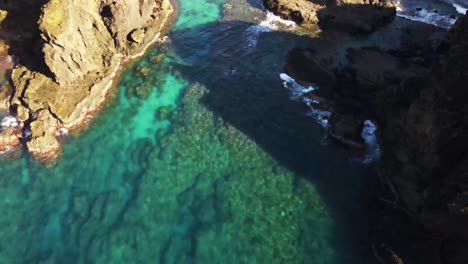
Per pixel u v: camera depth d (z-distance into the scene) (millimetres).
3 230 36906
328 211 37781
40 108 44406
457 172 30984
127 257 34969
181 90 49156
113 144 43562
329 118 45344
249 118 45656
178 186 39938
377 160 41250
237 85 49375
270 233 36469
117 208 38188
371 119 44562
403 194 36344
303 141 43406
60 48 43875
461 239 31484
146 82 49938
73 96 45594
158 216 37688
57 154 42500
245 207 38188
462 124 31156
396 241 34375
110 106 47344
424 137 34281
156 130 45000
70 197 39125
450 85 32531
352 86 47719
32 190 39719
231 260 34750
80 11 46812
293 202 38500
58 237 36344
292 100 47531
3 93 46125
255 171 40969
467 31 33031
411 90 39719
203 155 42438
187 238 36125
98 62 49406
